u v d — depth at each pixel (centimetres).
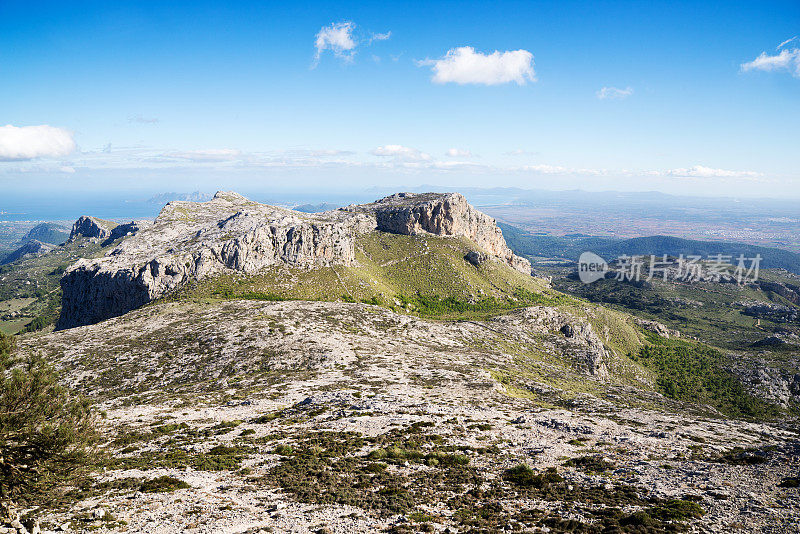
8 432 2088
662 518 2470
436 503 2808
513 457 3862
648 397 9725
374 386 6906
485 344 13600
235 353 9469
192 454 3972
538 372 10750
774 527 2327
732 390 15838
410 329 13088
